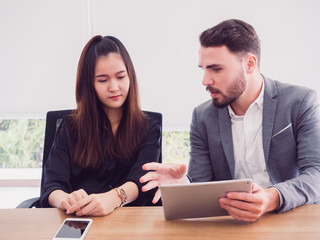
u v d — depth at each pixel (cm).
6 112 265
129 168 139
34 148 286
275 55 235
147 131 143
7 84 260
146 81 250
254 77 131
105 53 128
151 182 107
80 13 246
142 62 248
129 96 138
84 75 134
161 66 247
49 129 151
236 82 125
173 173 110
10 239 76
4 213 94
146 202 122
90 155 134
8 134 285
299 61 234
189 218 88
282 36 232
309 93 130
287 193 90
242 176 141
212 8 235
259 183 136
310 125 124
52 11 247
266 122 131
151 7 239
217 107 134
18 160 290
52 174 129
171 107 253
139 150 140
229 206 82
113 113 143
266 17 231
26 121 282
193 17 238
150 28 242
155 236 76
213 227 81
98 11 243
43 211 96
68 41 251
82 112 137
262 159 135
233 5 233
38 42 252
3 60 256
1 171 288
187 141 273
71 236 76
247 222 83
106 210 91
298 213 89
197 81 247
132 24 243
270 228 79
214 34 123
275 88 135
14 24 251
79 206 91
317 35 229
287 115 129
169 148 275
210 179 143
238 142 139
